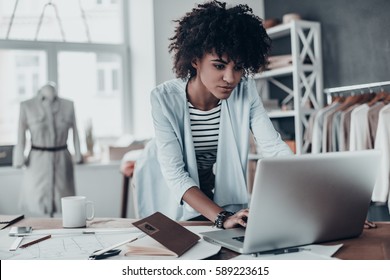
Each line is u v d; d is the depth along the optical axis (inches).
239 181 62.7
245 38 53.6
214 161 68.1
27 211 151.7
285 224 38.9
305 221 39.8
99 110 186.2
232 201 62.7
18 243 44.5
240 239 42.6
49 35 178.7
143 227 40.6
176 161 57.7
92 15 184.7
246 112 62.1
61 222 57.6
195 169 61.2
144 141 175.9
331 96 148.3
